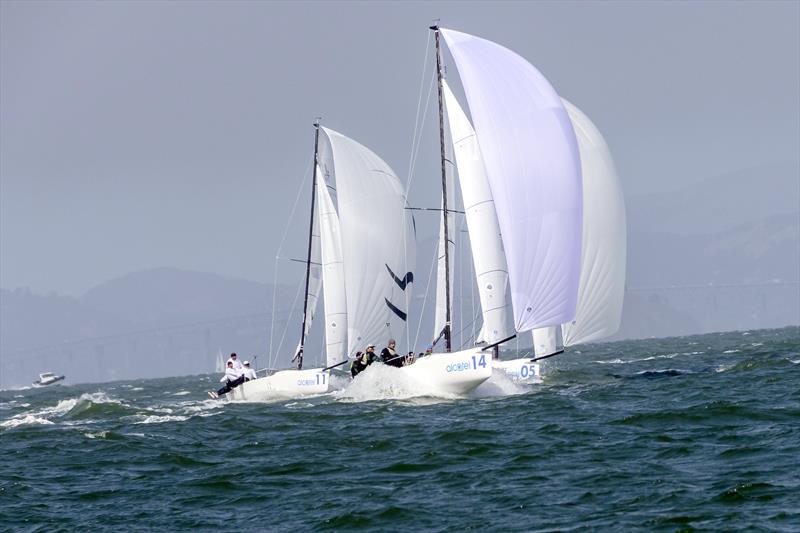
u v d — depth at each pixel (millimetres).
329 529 63594
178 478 84375
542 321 123312
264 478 81250
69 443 109875
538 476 74250
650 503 64125
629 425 93875
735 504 62344
